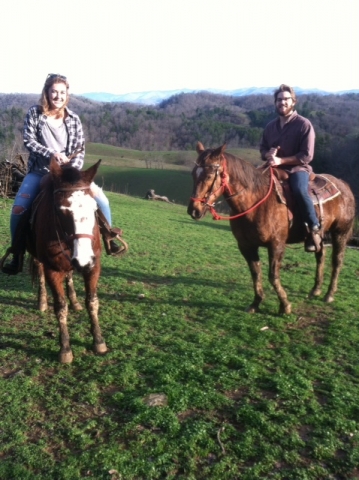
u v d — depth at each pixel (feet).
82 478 9.25
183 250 34.42
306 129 17.75
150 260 29.73
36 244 14.07
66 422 11.19
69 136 15.70
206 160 15.48
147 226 48.49
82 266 11.93
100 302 20.48
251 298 21.18
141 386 12.86
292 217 17.80
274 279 18.01
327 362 14.52
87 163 206.59
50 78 14.78
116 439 10.50
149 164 219.20
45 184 14.23
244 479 9.26
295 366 14.07
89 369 13.89
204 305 20.18
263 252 34.27
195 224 55.88
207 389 12.66
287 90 17.71
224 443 10.37
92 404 12.01
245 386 12.96
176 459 9.84
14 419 11.32
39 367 13.98
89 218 12.24
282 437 10.55
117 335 16.56
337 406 11.75
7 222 40.98
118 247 16.49
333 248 21.01
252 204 16.57
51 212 13.15
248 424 11.07
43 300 18.97
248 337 16.47
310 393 12.51
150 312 19.24
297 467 9.58
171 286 23.25
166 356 14.67
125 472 9.43
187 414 11.54
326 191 19.15
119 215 56.08
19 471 9.45
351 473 9.47
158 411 11.44
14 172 57.57
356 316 18.93
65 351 14.30
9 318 18.12
